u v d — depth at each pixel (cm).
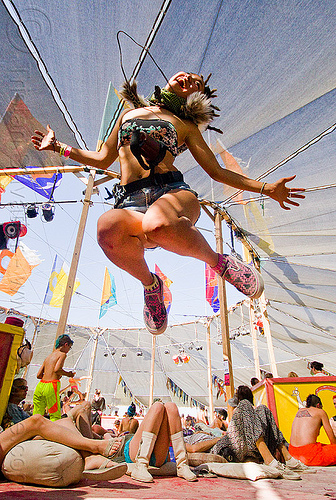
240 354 1755
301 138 411
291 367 1697
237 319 1454
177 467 191
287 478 213
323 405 434
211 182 541
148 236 134
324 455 327
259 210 587
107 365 2281
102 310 1383
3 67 331
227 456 256
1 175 527
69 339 385
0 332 186
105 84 353
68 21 287
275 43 296
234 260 152
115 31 296
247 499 121
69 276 496
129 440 218
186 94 170
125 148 159
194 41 308
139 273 171
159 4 271
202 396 2373
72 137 440
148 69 340
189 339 1897
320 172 462
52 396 349
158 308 190
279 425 427
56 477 138
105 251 159
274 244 700
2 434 153
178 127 162
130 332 1928
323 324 1060
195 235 137
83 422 222
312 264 730
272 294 952
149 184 147
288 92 347
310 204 532
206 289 1046
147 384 2422
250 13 275
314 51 299
